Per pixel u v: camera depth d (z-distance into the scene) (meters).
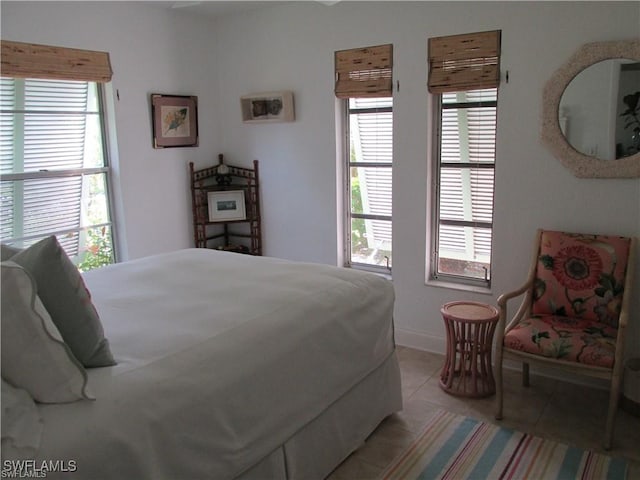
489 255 3.35
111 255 3.72
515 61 2.98
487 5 3.02
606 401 2.83
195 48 4.05
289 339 1.99
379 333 2.48
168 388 1.56
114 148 3.59
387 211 3.74
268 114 4.01
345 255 3.99
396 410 2.70
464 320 2.83
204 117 4.19
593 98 2.77
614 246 2.68
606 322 2.67
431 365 3.33
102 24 3.40
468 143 3.30
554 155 2.93
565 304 2.78
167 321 1.98
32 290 1.40
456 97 3.29
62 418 1.38
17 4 2.96
